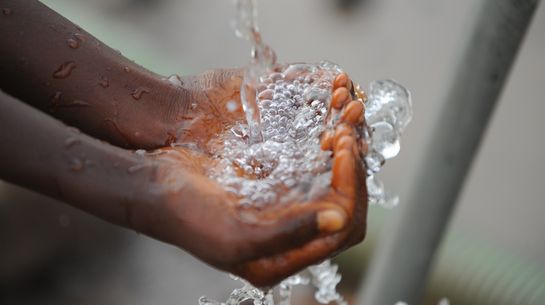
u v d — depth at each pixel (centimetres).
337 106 135
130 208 129
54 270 272
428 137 169
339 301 164
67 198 130
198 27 404
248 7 149
